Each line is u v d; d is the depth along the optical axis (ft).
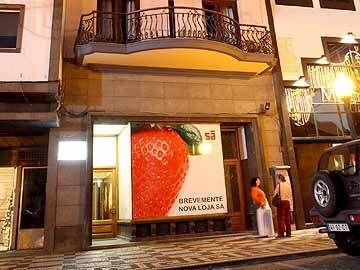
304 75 37.91
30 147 30.60
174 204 30.27
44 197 30.14
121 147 34.01
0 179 30.83
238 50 31.91
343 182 17.84
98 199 34.24
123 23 32.30
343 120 37.81
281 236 27.63
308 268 16.31
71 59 30.55
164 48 29.43
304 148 36.86
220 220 31.35
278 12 39.29
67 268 19.12
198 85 33.58
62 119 29.22
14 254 25.79
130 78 31.76
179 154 31.48
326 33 40.24
